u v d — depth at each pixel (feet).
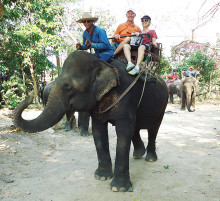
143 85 12.09
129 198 10.43
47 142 18.72
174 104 54.24
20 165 13.88
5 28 37.04
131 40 12.55
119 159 11.14
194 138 21.24
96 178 12.44
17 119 9.21
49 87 20.01
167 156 16.19
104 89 10.37
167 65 61.82
